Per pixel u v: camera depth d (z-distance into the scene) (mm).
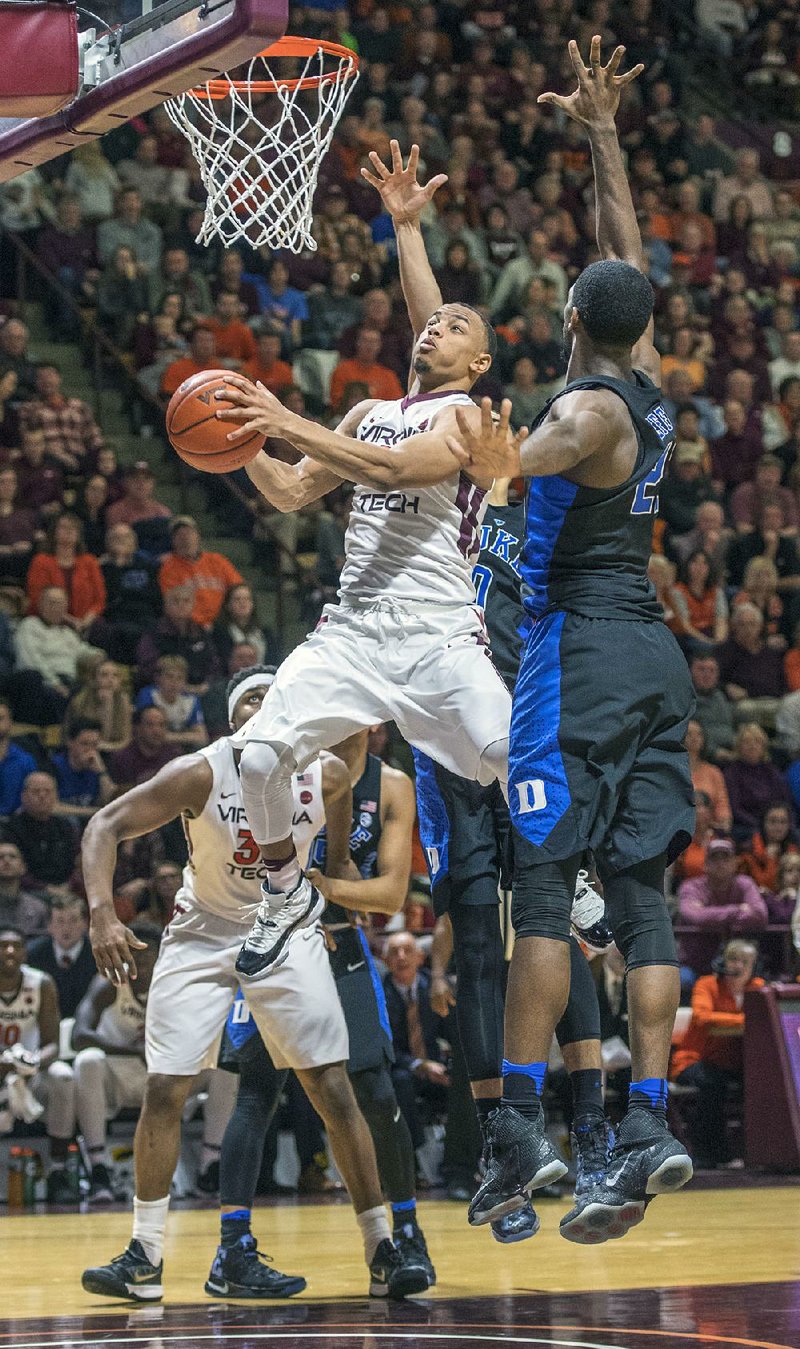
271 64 7402
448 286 15359
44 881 10656
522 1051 3980
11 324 13539
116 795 11281
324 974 5633
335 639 4891
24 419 13141
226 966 5738
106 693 11789
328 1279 6062
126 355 14367
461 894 5281
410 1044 9734
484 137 17188
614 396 4031
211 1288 5680
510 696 4789
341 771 5629
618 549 4113
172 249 14602
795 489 15688
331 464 4109
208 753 5609
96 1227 8047
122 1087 9539
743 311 16984
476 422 3818
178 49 4562
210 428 4531
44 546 12508
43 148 5145
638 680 4031
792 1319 4691
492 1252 6738
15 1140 9469
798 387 16531
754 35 20562
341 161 15938
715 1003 10375
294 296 14984
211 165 5656
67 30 4828
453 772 5008
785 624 14719
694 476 15086
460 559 4953
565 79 18438
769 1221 7668
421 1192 9461
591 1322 4746
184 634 12359
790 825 12852
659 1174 3867
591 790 3990
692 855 11875
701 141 18969
